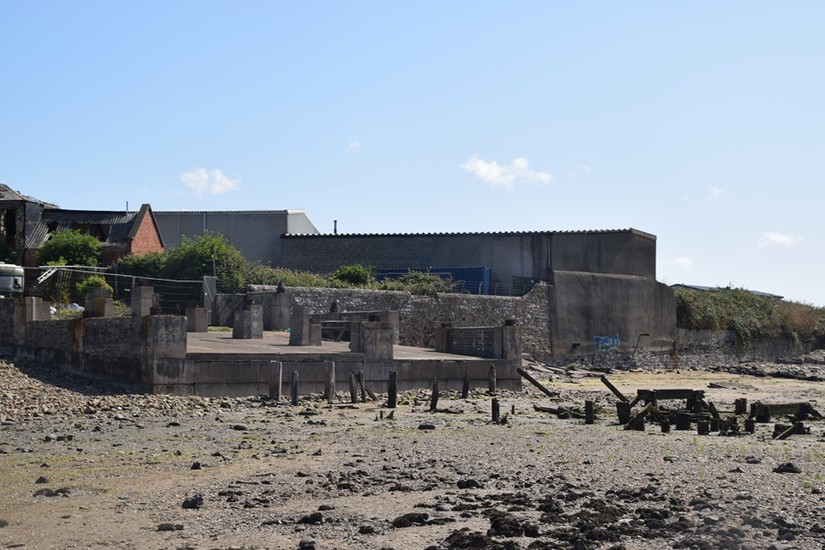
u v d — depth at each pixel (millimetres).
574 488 17156
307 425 26812
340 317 46062
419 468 19250
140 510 15508
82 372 33906
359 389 35469
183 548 13164
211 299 48344
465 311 54281
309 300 49094
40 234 60938
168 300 50562
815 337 78875
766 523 14359
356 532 13945
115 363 32594
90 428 25500
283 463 19906
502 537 13523
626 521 14359
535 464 19859
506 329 41625
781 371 63844
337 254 63062
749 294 77062
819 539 13500
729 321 70938
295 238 63875
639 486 17391
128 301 50344
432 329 53094
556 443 23453
